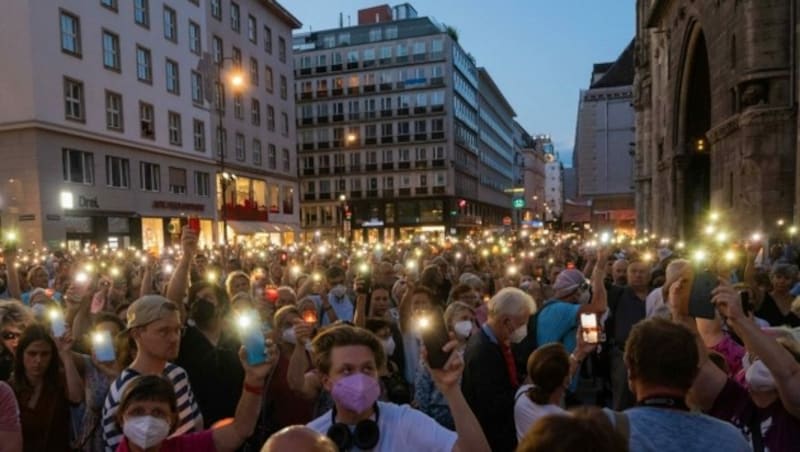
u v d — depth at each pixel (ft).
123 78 111.86
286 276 35.88
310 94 259.80
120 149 111.04
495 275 37.22
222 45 148.15
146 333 11.31
